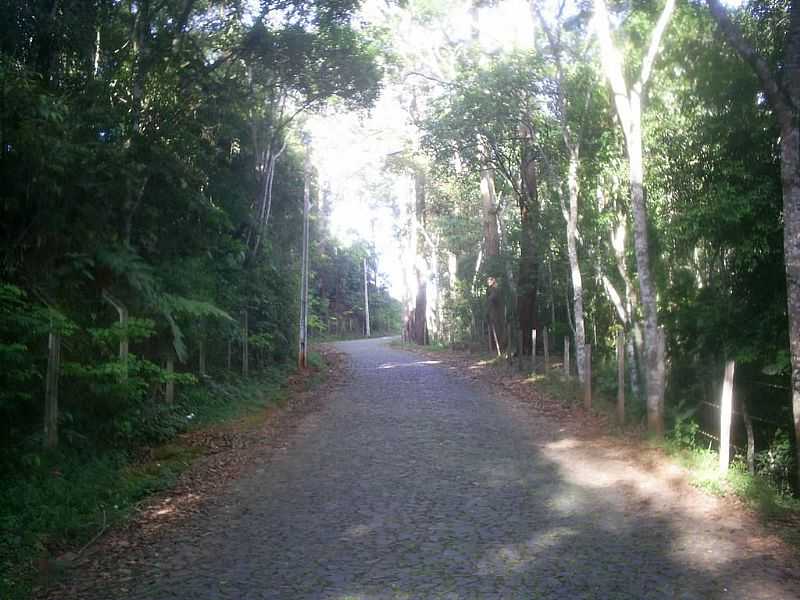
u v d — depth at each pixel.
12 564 6.57
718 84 12.95
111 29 13.38
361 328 82.88
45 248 10.94
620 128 15.88
